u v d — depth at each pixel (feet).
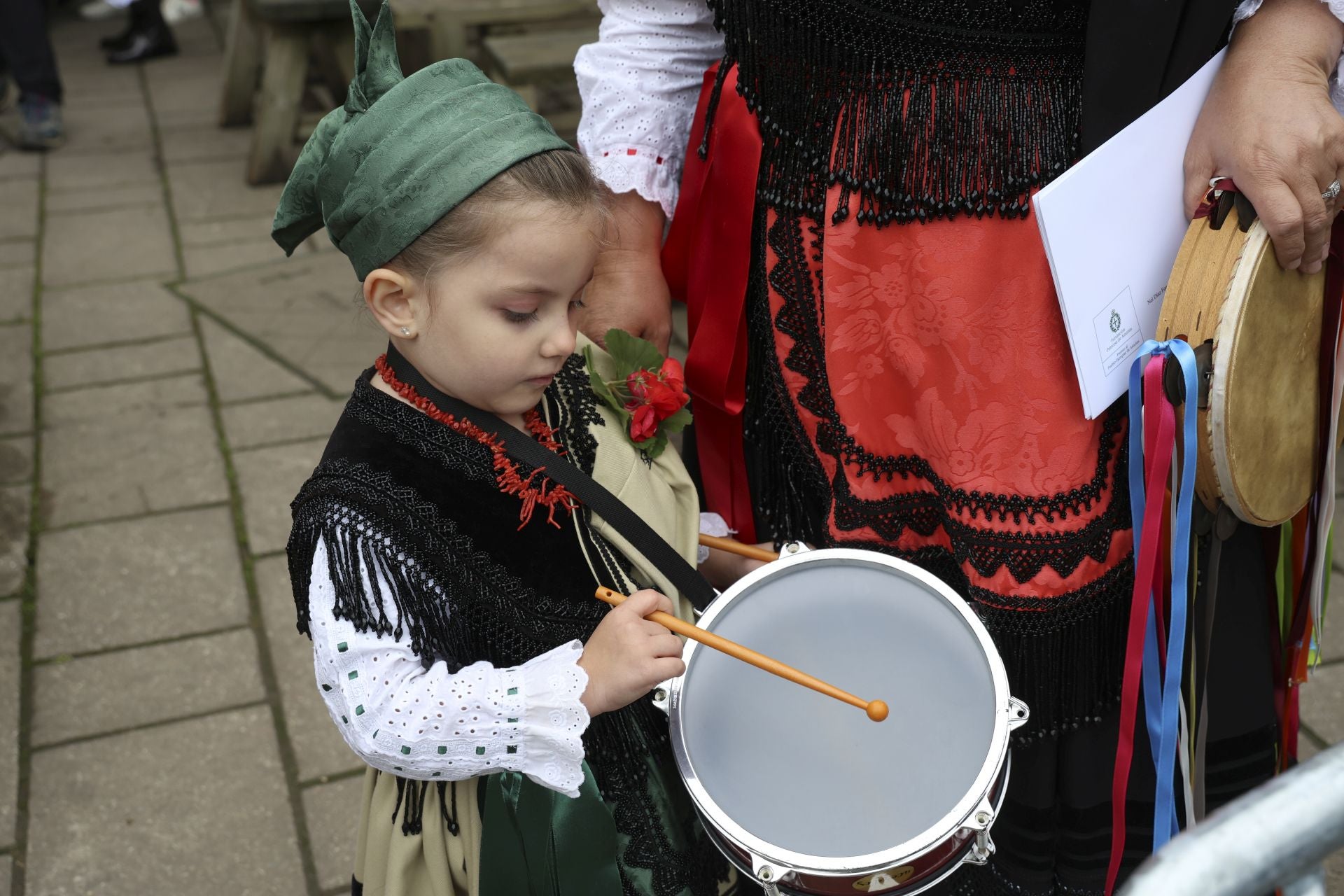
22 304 11.90
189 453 9.52
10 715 7.01
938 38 3.47
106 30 20.85
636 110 4.20
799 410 4.04
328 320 11.36
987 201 3.54
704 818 3.34
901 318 3.77
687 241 4.29
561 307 3.34
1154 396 3.30
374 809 3.83
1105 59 3.36
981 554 3.77
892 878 3.22
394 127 3.23
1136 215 3.37
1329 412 3.79
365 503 3.35
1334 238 3.58
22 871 6.04
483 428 3.53
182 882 5.98
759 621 3.76
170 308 11.72
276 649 7.47
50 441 9.73
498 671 3.34
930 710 3.53
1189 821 3.76
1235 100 3.32
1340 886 5.58
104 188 14.55
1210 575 3.81
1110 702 3.99
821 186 3.74
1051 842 4.18
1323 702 6.72
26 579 8.15
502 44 13.08
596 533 3.66
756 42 3.68
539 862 3.52
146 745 6.79
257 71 16.03
